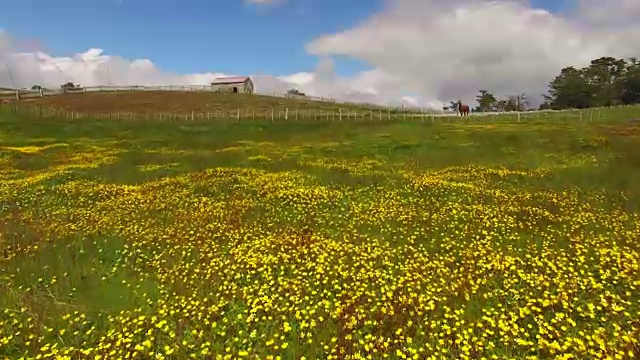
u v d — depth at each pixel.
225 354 8.98
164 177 24.25
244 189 20.58
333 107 91.94
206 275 12.19
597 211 17.12
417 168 26.47
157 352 9.13
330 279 11.45
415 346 8.83
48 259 13.63
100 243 14.80
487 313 9.66
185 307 10.59
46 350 9.21
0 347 9.37
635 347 8.37
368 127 48.34
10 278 12.40
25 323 10.12
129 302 11.12
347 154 31.97
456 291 10.76
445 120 56.28
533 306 9.81
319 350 8.88
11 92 92.06
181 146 37.59
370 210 17.05
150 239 14.74
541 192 20.12
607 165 25.53
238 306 10.66
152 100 88.31
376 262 12.38
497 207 17.23
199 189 20.89
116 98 88.94
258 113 72.88
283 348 8.92
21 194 20.70
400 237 14.26
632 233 14.20
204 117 62.47
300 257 12.67
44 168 27.72
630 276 11.00
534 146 33.25
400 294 10.64
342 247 13.20
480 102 123.00
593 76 114.81
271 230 15.35
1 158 30.34
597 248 12.90
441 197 19.02
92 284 12.12
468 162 28.22
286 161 28.58
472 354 8.55
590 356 8.19
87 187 21.64
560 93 114.19
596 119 52.19
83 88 98.94
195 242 14.41
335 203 18.20
